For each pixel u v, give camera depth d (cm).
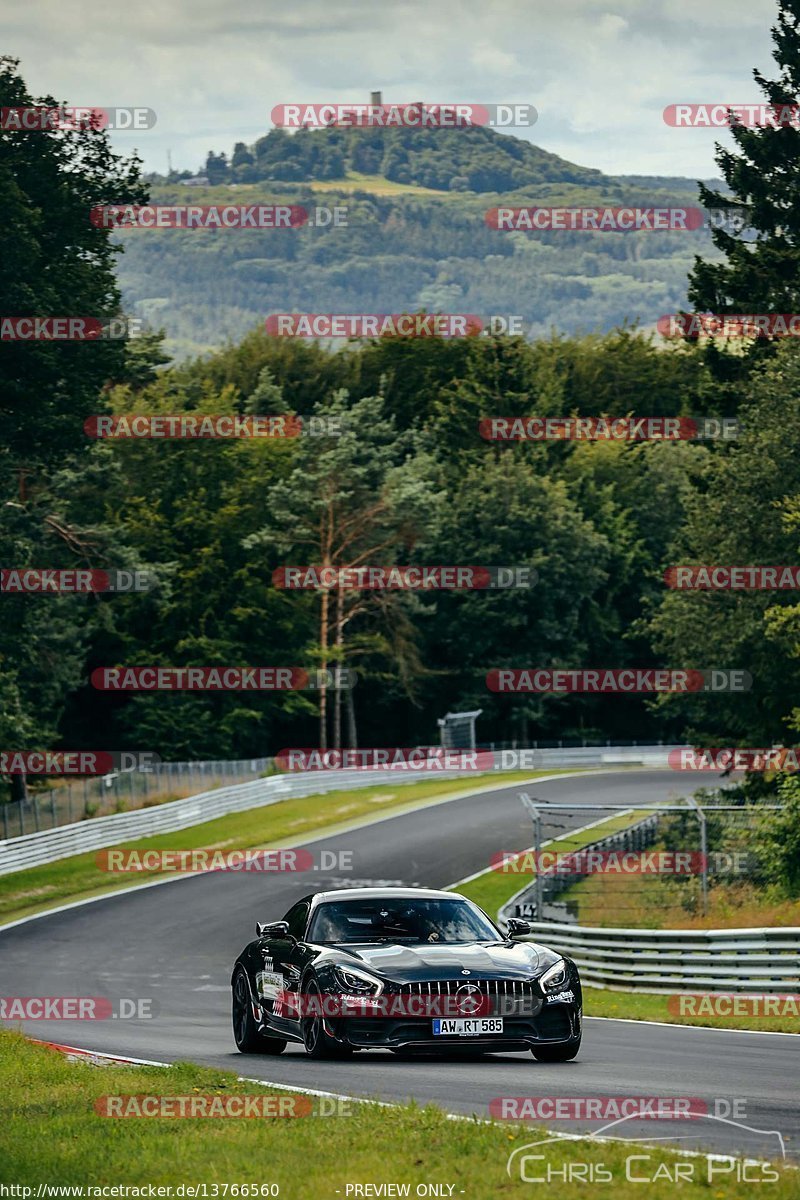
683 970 4212
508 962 2288
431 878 7775
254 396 15750
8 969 5288
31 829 8575
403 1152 1506
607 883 6469
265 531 14225
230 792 10256
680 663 7888
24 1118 1841
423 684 16438
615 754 14938
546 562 15762
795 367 7862
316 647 14475
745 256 9288
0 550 8881
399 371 18775
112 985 4806
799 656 6419
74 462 10831
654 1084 2034
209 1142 1608
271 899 7100
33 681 11931
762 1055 2484
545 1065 2283
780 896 5219
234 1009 2689
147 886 7675
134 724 14512
